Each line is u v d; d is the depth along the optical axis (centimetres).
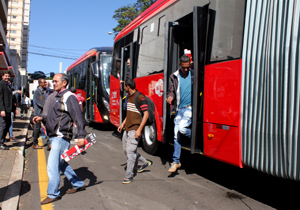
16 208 354
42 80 758
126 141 482
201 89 469
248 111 373
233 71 399
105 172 532
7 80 691
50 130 390
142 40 719
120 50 902
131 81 471
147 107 460
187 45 582
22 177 499
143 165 529
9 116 696
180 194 421
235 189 446
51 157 387
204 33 456
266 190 442
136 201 393
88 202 388
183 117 486
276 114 337
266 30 357
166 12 603
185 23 557
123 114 802
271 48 348
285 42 332
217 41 435
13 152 655
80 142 384
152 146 665
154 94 634
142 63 709
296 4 326
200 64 459
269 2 358
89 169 553
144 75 691
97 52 1209
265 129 350
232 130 397
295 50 320
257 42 368
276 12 347
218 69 428
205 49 459
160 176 511
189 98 488
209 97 446
